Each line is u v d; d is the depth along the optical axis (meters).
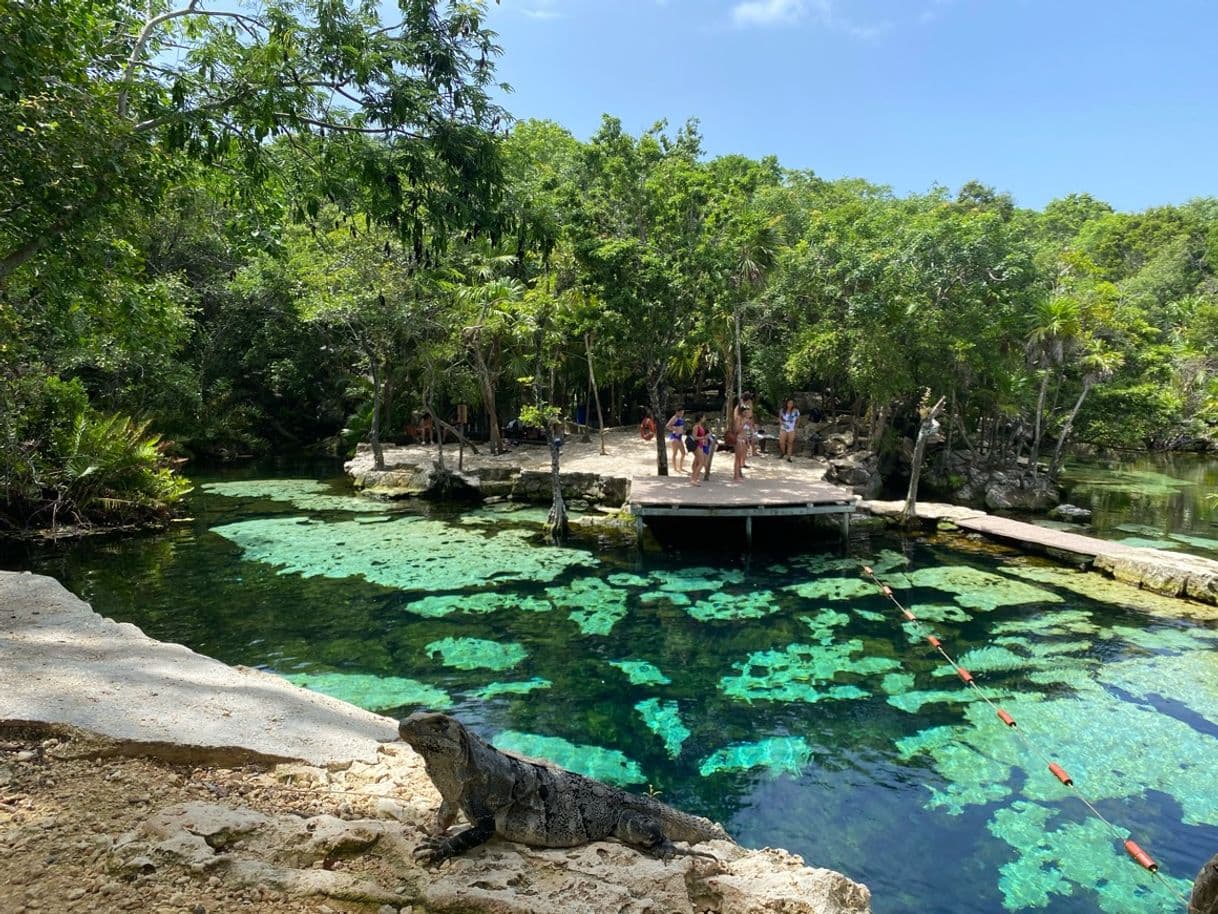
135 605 13.44
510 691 10.27
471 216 10.54
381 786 4.50
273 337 35.84
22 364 18.44
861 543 18.88
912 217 35.12
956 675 10.95
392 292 24.00
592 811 4.10
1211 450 45.25
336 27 9.46
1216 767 8.43
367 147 10.21
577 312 21.83
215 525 20.02
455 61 9.86
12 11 7.77
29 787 3.99
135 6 11.86
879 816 7.55
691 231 20.66
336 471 30.44
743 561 17.00
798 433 31.20
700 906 3.64
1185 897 6.34
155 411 30.06
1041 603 14.25
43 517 18.55
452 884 3.45
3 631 6.20
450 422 34.62
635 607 13.79
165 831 3.59
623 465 24.81
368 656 11.35
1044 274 36.47
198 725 4.79
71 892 3.18
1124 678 10.84
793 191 42.00
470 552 17.39
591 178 23.41
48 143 8.45
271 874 3.38
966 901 6.31
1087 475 35.50
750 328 30.12
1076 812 7.61
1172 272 53.78
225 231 12.66
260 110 9.42
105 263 10.35
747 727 9.39
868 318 26.36
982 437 34.50
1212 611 13.76
